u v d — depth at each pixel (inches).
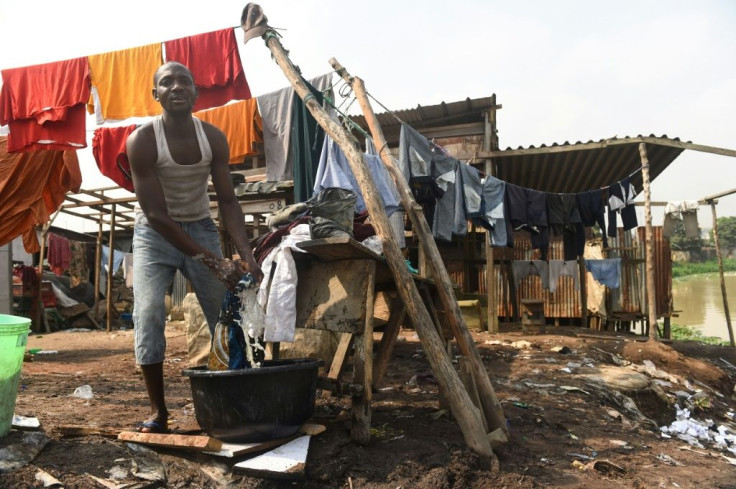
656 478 120.5
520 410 168.4
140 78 222.5
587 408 184.1
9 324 97.3
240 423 106.9
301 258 133.8
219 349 118.0
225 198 124.3
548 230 337.4
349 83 185.2
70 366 241.1
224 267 111.1
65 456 99.4
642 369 297.9
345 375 202.8
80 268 591.8
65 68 224.7
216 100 223.1
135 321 115.4
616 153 415.5
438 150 260.1
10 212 269.7
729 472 133.5
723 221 2635.3
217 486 98.7
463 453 115.5
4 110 226.4
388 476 106.1
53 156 269.1
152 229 118.5
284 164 260.7
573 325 501.7
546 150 393.7
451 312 142.2
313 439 121.0
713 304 1309.1
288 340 122.0
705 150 369.7
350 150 139.8
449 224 268.1
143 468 99.7
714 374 308.5
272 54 170.6
